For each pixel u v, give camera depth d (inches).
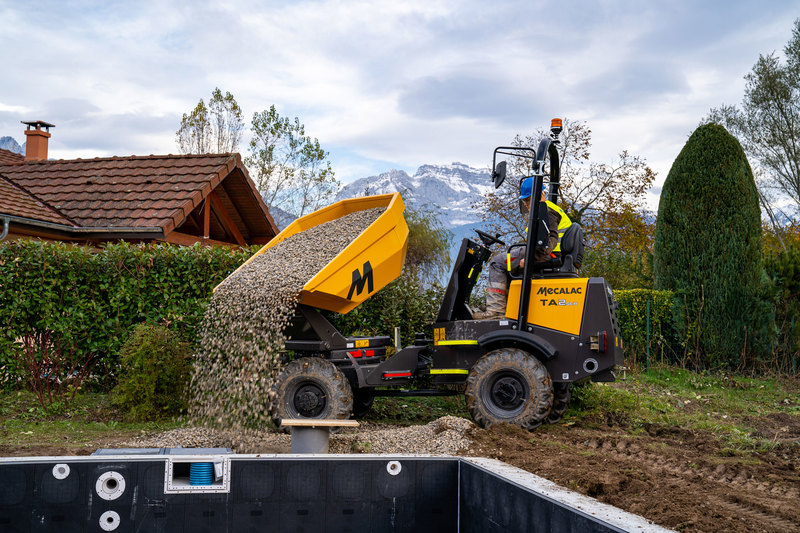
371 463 171.3
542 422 309.0
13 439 285.9
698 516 164.9
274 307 284.8
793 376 505.4
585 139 924.0
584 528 122.8
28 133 823.1
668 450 275.7
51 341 372.8
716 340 519.2
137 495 161.2
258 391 293.6
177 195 556.4
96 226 531.2
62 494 157.6
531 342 295.1
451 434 260.5
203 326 323.9
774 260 545.0
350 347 318.3
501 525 152.3
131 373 337.7
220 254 392.8
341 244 310.7
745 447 290.7
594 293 295.9
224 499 164.6
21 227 517.7
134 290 382.0
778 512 183.8
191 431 293.6
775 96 1059.3
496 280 321.7
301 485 168.1
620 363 304.3
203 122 1128.2
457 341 308.2
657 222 559.8
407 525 173.0
